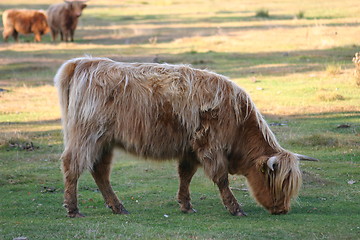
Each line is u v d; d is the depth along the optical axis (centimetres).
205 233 983
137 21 6241
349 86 2723
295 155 1134
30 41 5316
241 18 6028
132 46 4453
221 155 1136
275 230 1006
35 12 5228
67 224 1052
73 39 5141
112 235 962
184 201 1193
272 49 4019
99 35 5284
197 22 5891
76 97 1115
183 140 1131
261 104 2459
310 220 1089
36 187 1442
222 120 1126
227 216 1143
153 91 1117
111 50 4228
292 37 4438
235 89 1159
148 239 937
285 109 2350
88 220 1097
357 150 1712
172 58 3703
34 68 3656
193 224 1063
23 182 1495
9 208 1231
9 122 2328
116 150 1166
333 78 2920
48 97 2867
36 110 2570
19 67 3688
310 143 1802
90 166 1113
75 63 1153
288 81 2917
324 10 6178
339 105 2372
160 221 1094
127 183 1491
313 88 2717
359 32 4366
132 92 1112
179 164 1191
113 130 1116
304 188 1364
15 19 5156
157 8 7831
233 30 5075
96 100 1107
